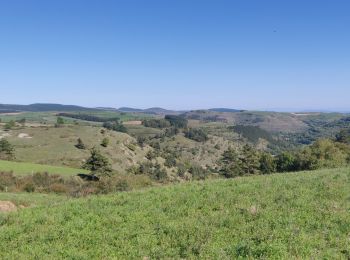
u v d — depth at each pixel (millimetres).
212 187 25234
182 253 14133
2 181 59812
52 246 16094
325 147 87000
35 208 23250
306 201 19906
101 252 15148
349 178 26781
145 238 16078
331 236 14750
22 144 157125
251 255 13055
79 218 19609
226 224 16922
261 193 22391
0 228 19250
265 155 105812
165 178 130375
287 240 14344
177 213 19297
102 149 154875
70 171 83625
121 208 20922
